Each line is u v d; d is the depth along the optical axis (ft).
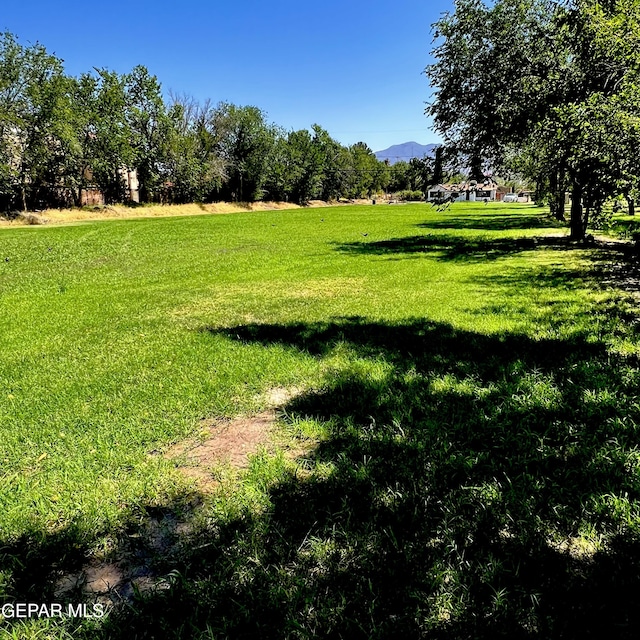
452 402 12.02
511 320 19.94
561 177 48.55
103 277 35.50
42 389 13.80
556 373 13.51
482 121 41.88
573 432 10.13
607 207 33.63
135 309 24.70
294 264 40.86
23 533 7.68
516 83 39.47
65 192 142.92
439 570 6.55
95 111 142.00
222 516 7.94
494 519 7.57
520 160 44.14
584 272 31.35
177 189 181.37
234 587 6.42
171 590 6.36
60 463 9.78
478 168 44.14
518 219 97.55
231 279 33.81
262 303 25.59
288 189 229.86
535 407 11.39
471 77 42.11
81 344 18.48
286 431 11.05
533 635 5.55
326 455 9.84
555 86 37.63
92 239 69.10
